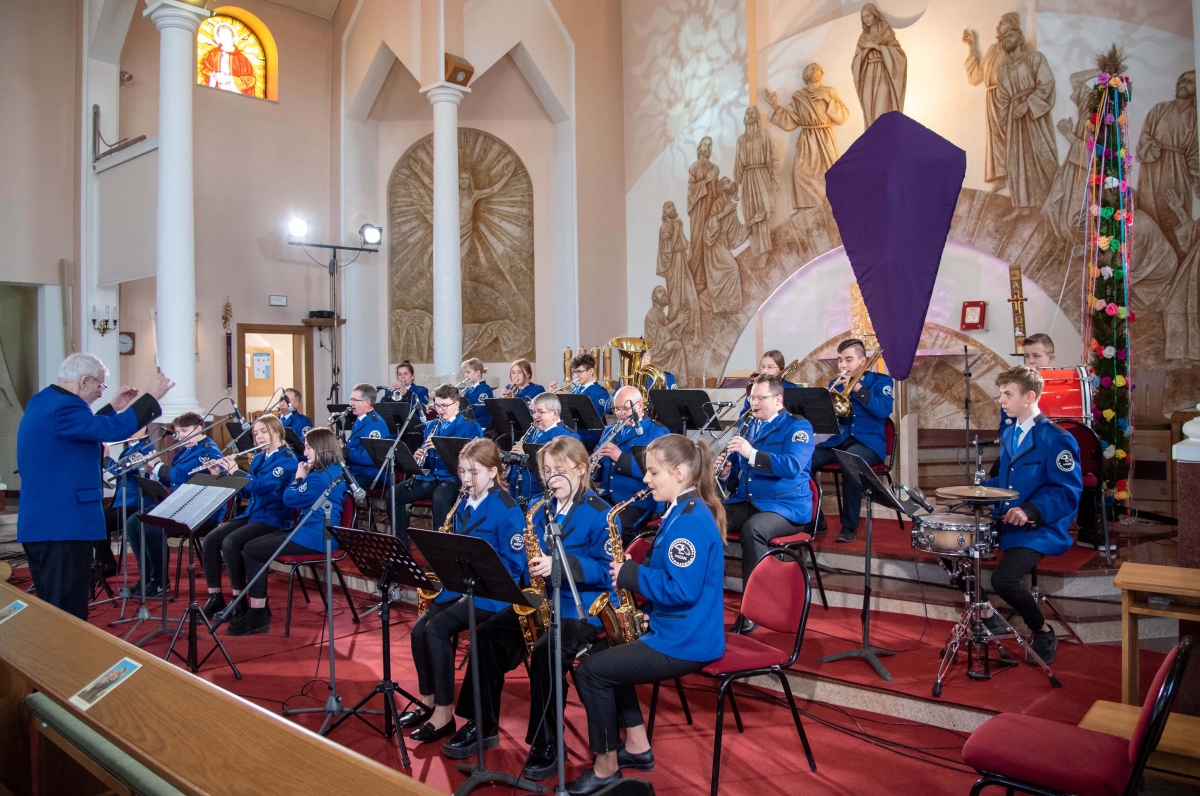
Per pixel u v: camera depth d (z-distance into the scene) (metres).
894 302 6.80
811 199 10.73
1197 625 3.51
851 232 7.10
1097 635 4.70
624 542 5.69
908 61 9.81
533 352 13.08
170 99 9.58
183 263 9.65
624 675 3.41
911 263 6.76
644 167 12.81
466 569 3.45
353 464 7.68
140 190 10.94
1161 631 4.77
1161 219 7.98
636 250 12.94
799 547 5.01
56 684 2.75
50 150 11.76
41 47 11.71
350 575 7.22
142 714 2.41
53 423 4.76
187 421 7.43
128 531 7.33
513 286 13.14
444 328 11.33
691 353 12.15
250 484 6.30
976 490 4.05
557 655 3.20
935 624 5.01
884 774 3.57
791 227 10.94
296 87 13.50
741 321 11.51
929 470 8.23
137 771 2.46
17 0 11.51
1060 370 6.00
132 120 12.36
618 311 13.02
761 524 4.91
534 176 13.03
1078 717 3.56
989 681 4.09
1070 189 8.66
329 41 13.89
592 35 12.79
